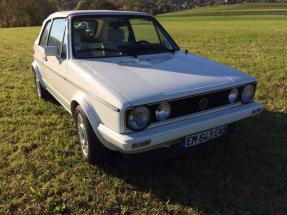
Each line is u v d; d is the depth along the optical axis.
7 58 11.02
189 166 3.70
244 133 4.44
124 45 4.20
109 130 3.02
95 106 3.24
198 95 3.18
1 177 3.50
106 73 3.42
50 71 4.77
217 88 3.31
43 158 3.89
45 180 3.46
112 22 4.33
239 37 16.34
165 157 3.26
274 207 3.04
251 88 3.67
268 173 3.55
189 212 2.99
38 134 4.50
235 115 3.43
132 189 3.33
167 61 3.93
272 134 4.41
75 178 3.47
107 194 3.24
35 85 6.82
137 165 3.22
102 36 4.19
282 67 8.14
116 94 2.95
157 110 2.97
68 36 4.06
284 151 3.99
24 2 51.56
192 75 3.49
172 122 3.10
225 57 9.92
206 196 3.21
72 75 3.76
